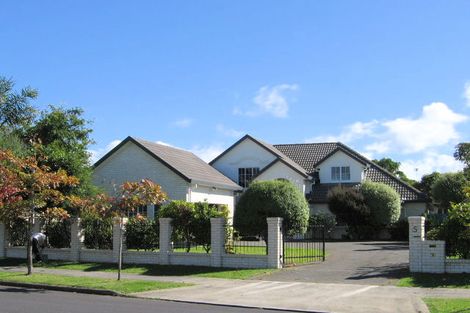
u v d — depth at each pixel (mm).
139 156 31156
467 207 17406
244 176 42156
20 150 24594
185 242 20969
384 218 35250
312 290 14797
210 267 19453
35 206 18344
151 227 21594
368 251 24688
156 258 20594
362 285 15562
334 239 36250
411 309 11867
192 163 34438
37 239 21875
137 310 11805
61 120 31500
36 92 30109
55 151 24531
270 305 12711
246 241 22609
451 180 36625
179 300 13539
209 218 20219
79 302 12992
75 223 22234
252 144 42219
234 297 13828
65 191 23125
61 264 21375
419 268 17094
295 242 29484
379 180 40562
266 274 17812
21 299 13414
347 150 42688
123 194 17094
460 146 46656
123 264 20688
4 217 18016
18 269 20297
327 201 36844
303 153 45156
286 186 21766
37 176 17375
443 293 13922
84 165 26250
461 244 17031
